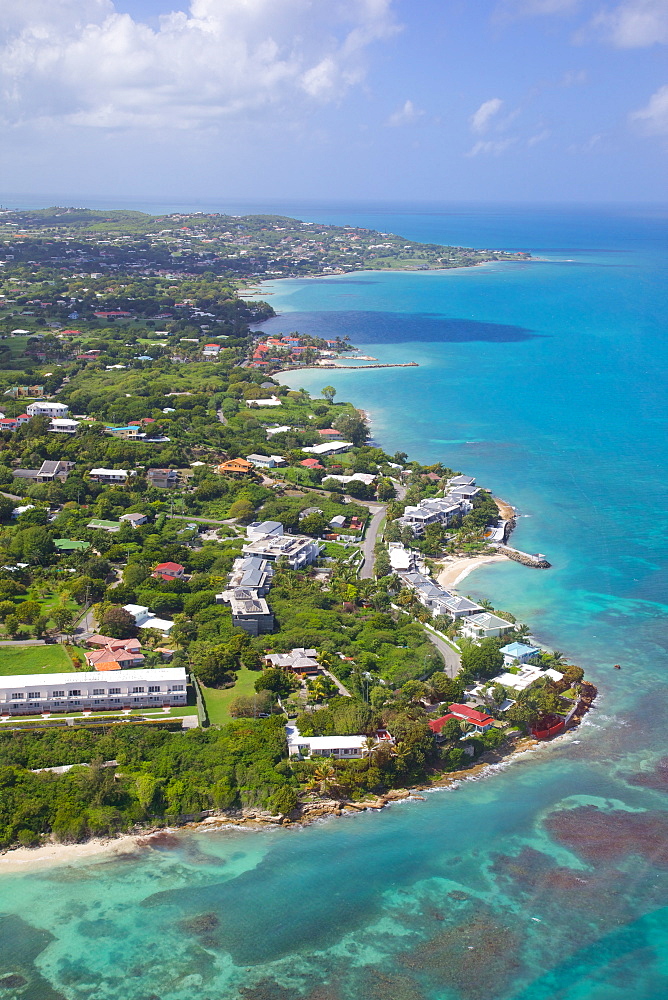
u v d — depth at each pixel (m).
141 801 149.12
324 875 138.25
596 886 136.50
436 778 161.75
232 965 122.44
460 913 131.25
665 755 169.00
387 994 118.06
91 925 128.38
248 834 147.25
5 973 120.31
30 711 172.88
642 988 119.31
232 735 163.62
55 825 144.25
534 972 121.62
